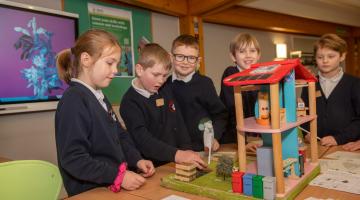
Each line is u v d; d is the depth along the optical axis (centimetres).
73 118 97
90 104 103
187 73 161
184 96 164
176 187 95
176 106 159
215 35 434
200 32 379
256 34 506
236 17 436
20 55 221
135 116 135
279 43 549
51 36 240
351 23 670
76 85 105
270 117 86
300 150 99
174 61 159
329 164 111
